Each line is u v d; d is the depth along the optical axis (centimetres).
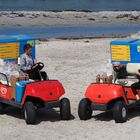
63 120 1445
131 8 10762
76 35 4834
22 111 1563
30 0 12225
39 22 6391
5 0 11919
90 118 1459
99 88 1404
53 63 2561
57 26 6119
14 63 1586
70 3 11975
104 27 6062
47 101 1385
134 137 1260
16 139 1262
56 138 1262
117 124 1382
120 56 1567
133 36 3922
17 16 6706
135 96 1465
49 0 12200
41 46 3366
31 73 1504
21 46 1653
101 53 2939
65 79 2102
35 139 1258
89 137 1266
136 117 1457
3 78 1529
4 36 1734
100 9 10288
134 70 1515
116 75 1527
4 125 1402
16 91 1444
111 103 1429
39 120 1449
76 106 1614
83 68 2383
